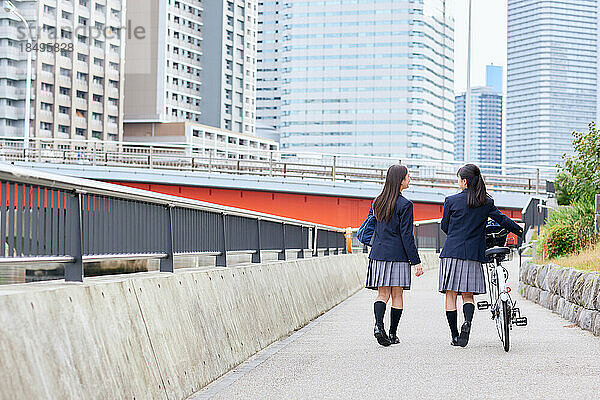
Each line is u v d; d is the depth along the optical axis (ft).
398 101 639.35
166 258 27.84
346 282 67.67
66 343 16.72
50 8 416.87
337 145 648.38
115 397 18.42
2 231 17.24
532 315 47.57
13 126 409.90
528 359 30.50
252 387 25.26
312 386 25.35
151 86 475.72
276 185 151.53
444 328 41.55
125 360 19.65
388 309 53.26
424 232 125.90
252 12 566.36
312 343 36.27
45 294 16.43
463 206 33.27
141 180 157.48
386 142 640.58
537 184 148.46
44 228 18.97
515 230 33.50
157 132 471.62
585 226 61.57
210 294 28.96
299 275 48.29
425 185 151.12
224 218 35.22
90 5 435.94
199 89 527.40
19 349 14.78
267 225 45.73
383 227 34.19
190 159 168.35
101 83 442.50
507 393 23.97
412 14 639.76
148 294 22.74
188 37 515.50
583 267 45.24
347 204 152.56
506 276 33.35
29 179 17.88
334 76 650.02
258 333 34.30
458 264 33.30
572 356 31.24
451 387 24.98
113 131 449.48
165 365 22.40
